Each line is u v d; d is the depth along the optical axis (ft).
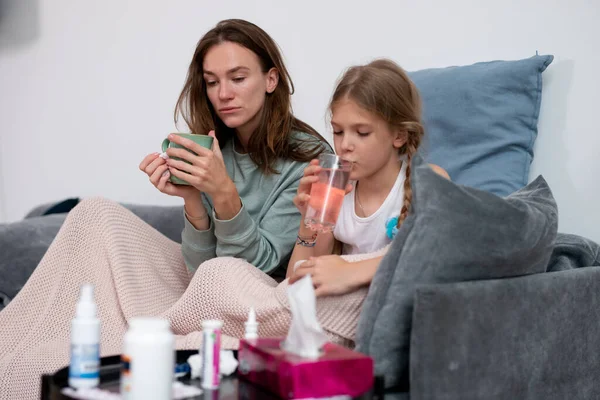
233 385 3.65
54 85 9.66
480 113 6.21
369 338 4.04
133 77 8.96
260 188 6.18
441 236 4.00
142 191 8.96
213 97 5.94
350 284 4.39
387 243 5.36
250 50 5.86
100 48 9.21
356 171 5.05
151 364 3.06
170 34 8.65
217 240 5.77
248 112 5.87
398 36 7.19
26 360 4.79
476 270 4.12
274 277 6.19
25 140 9.98
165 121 8.73
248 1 8.12
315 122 7.73
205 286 4.80
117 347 4.99
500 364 4.07
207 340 3.57
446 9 6.89
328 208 4.64
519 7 6.52
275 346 3.69
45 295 5.30
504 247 4.16
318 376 3.36
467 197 4.07
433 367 3.72
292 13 7.83
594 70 6.15
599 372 4.87
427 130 6.33
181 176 5.37
